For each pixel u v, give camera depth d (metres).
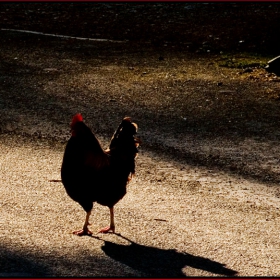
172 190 15.51
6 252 11.22
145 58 29.58
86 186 12.05
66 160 11.95
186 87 25.22
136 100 23.50
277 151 18.72
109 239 12.35
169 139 19.50
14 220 12.95
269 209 14.64
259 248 12.34
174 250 11.98
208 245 12.30
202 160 17.78
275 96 24.23
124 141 12.47
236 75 26.95
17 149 18.00
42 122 20.66
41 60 28.72
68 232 12.57
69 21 36.34
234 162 17.70
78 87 24.88
